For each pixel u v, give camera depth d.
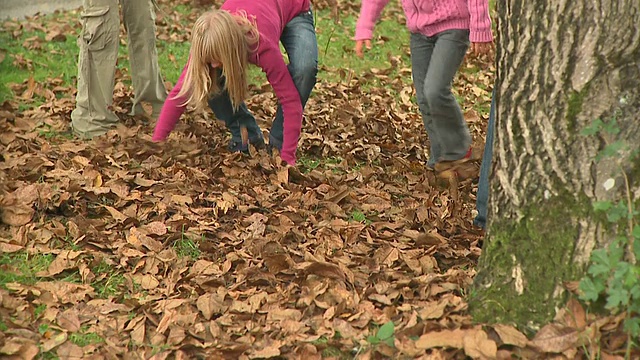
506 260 3.18
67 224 4.21
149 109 5.93
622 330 2.92
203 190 4.67
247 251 4.00
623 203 2.92
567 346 2.92
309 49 4.93
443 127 4.97
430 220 4.43
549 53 3.01
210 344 3.22
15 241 3.99
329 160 5.46
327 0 9.64
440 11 4.69
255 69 7.35
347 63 7.84
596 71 2.95
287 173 4.80
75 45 7.82
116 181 4.66
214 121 5.91
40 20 8.64
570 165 3.02
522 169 3.12
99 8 5.45
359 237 4.21
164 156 5.09
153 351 3.21
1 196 4.32
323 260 3.85
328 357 3.15
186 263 3.89
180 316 3.38
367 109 6.55
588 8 2.92
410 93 7.01
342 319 3.33
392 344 3.11
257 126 5.38
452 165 5.06
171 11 9.11
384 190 4.96
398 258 3.92
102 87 5.59
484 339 2.94
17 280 3.70
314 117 6.18
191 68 4.51
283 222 4.30
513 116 3.13
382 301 3.48
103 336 3.31
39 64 7.17
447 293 3.55
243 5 4.74
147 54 5.87
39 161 4.82
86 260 3.88
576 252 3.02
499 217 3.23
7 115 5.73
